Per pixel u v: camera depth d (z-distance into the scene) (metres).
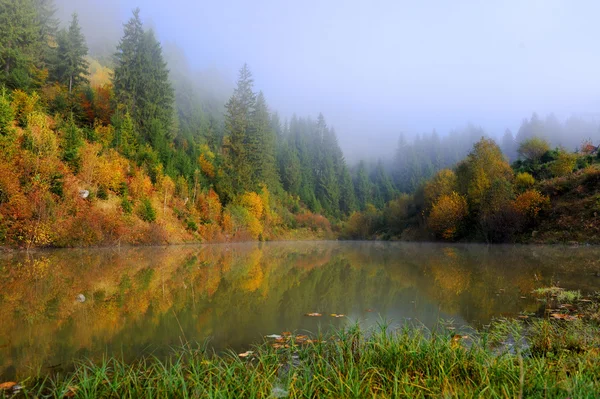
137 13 39.00
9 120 19.27
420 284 9.21
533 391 2.67
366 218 62.75
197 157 42.88
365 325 5.29
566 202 26.38
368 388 2.73
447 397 2.40
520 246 24.20
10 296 7.10
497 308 6.31
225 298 7.32
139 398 2.78
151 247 23.27
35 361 3.72
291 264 15.27
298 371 3.27
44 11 40.69
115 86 38.19
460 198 35.50
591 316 5.47
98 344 4.29
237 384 2.86
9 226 17.06
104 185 23.75
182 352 4.03
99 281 9.09
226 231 37.38
